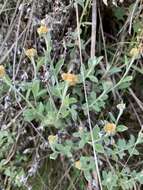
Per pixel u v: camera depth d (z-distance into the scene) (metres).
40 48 0.27
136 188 0.25
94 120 0.26
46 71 0.24
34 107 0.25
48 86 0.24
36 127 0.26
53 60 0.26
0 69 0.23
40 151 0.26
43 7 0.27
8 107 0.25
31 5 0.27
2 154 0.26
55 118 0.24
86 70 0.25
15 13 0.27
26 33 0.27
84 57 0.27
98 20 0.28
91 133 0.23
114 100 0.26
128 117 0.27
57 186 0.26
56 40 0.26
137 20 0.26
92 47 0.26
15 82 0.25
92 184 0.24
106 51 0.27
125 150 0.26
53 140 0.23
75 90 0.25
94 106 0.24
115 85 0.24
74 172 0.26
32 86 0.24
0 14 0.28
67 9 0.26
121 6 0.27
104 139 0.23
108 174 0.23
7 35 0.27
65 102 0.23
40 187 0.26
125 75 0.25
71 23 0.27
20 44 0.27
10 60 0.27
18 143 0.26
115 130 0.23
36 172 0.26
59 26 0.26
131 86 0.27
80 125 0.25
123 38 0.27
